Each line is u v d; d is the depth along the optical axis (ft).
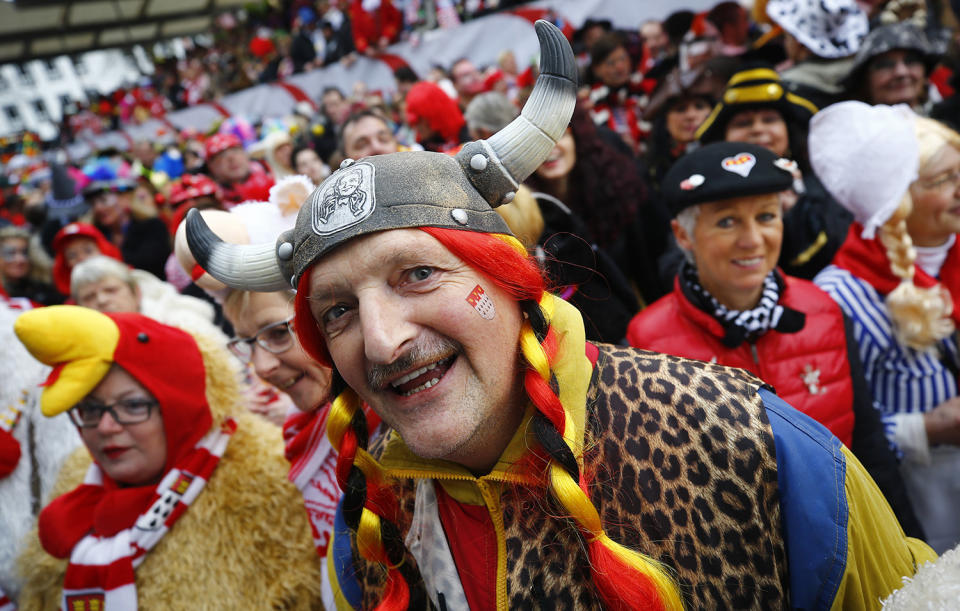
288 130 24.14
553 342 3.39
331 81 30.66
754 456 3.22
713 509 3.22
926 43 9.50
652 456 3.33
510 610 3.37
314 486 5.63
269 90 33.58
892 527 3.60
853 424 5.98
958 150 6.39
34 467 7.68
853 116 6.46
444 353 3.10
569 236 7.50
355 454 3.70
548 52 3.25
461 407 3.14
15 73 115.34
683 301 6.36
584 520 3.10
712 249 6.07
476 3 28.66
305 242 3.16
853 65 9.86
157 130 38.65
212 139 15.72
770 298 6.14
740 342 6.06
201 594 5.49
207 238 3.56
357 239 3.03
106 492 5.89
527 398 3.41
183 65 59.72
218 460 5.83
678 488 3.27
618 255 9.14
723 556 3.21
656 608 3.02
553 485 3.16
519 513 3.45
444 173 3.20
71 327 5.27
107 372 5.44
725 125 9.41
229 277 3.48
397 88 26.43
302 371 5.58
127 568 5.50
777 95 8.97
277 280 3.44
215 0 62.64
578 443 3.32
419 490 3.76
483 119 9.55
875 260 6.54
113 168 20.17
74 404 5.26
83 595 5.55
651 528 3.28
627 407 3.42
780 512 3.27
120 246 17.28
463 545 3.62
